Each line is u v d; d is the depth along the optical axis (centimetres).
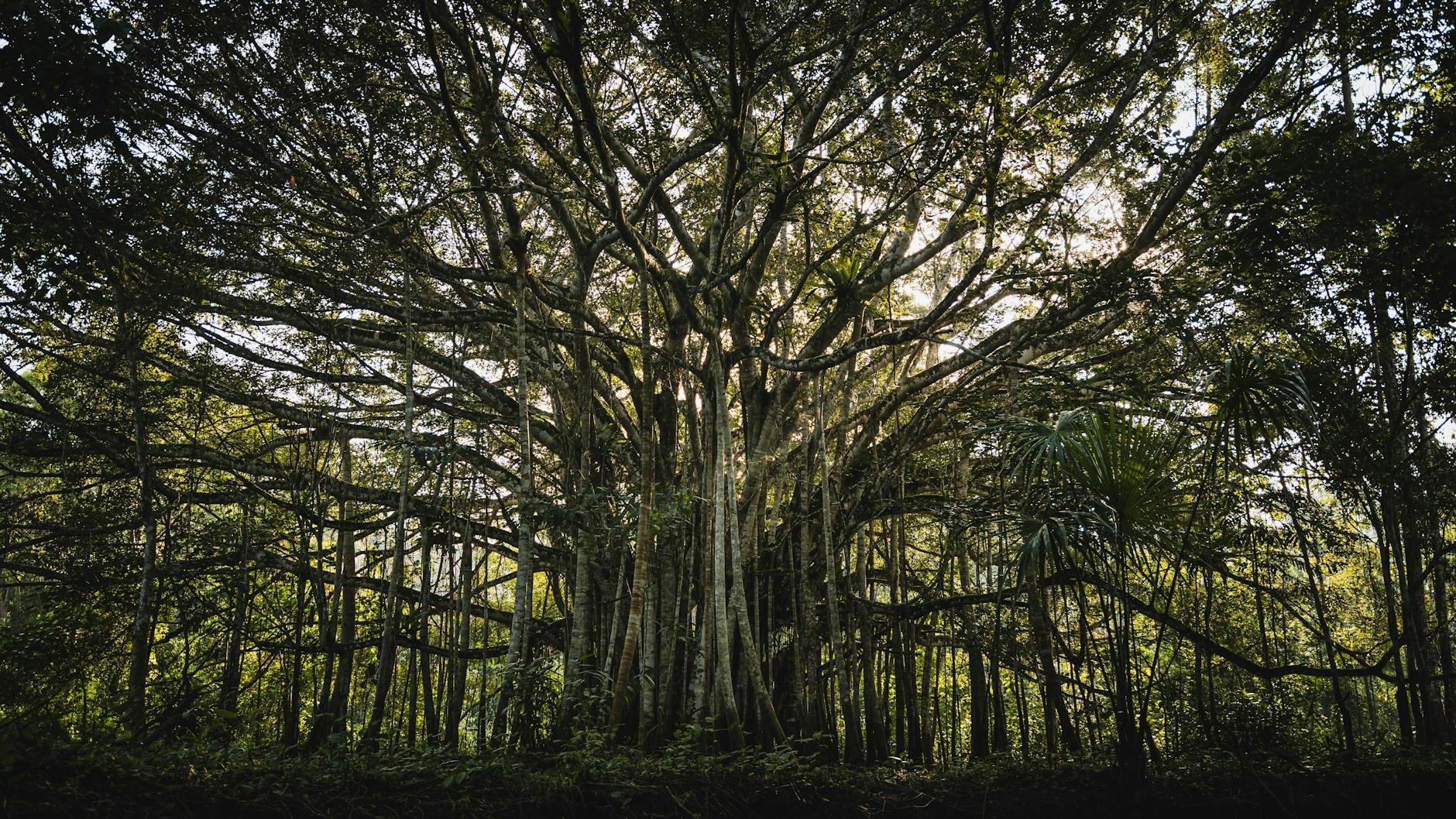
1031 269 1088
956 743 1457
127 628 1178
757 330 1346
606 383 1336
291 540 1312
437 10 928
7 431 1305
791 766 788
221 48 962
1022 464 690
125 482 1300
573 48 875
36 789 510
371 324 1305
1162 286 1034
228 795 577
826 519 1198
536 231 1362
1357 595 1420
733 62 945
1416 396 1021
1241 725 938
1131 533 656
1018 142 991
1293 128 1011
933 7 1084
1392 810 750
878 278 1262
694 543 1219
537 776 691
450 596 1216
